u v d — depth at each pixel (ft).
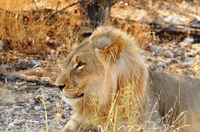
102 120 31.60
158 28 59.62
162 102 33.32
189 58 54.29
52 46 53.52
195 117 33.76
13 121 36.40
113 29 32.27
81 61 30.42
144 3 65.41
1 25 53.21
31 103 40.11
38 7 58.90
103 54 30.35
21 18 54.44
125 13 62.85
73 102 30.78
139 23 58.85
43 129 33.96
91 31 33.99
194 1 67.72
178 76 34.96
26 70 47.29
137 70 31.32
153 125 31.37
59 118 36.42
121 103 31.09
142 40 56.90
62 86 30.58
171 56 54.49
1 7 56.44
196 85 34.86
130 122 29.58
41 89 42.42
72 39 53.21
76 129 33.14
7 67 47.62
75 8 59.57
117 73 30.81
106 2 53.88
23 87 42.91
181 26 60.03
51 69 47.62
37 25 54.54
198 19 61.82
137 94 31.24
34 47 52.80
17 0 56.85
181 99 33.76
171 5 66.03
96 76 30.45
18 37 53.01
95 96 29.91
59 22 57.26
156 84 33.55
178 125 33.40
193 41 59.16
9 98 40.63
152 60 52.54
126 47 31.48
